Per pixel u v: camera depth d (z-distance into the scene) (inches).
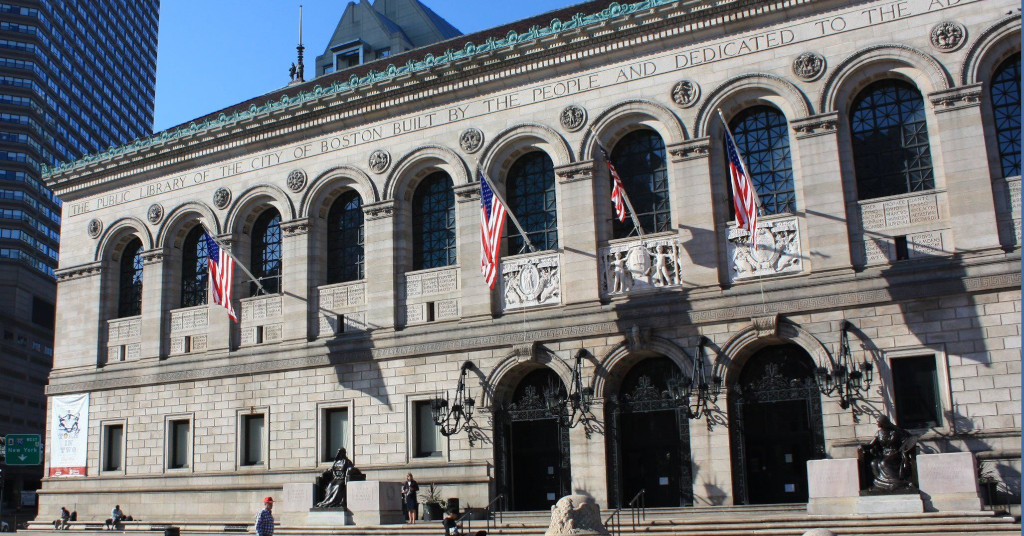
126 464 1850.4
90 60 5344.5
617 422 1464.1
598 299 1480.1
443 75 1646.2
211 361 1786.4
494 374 1531.7
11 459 1724.9
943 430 1252.5
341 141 1747.0
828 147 1376.7
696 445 1386.6
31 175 4576.8
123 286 1993.1
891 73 1371.8
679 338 1419.8
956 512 1040.2
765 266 1391.5
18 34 4697.3
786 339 1369.3
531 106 1589.6
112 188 1998.0
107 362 1934.1
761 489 1378.0
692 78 1480.1
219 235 1830.7
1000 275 1247.5
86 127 5216.5
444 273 1619.1
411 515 1424.7
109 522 1779.0
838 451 1300.4
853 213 1358.3
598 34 1534.2
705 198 1437.0
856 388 1295.5
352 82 1738.4
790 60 1419.8
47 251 4665.4
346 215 1763.0
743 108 1469.0
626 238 1487.5
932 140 1336.1
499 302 1561.3
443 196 1683.1
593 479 1439.5
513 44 1582.2
